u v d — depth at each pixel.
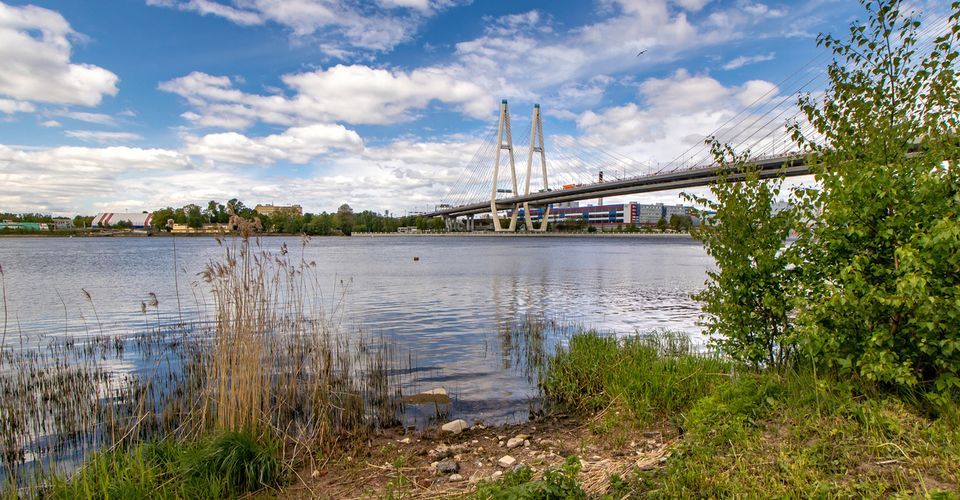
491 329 13.90
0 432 6.26
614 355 8.60
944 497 3.02
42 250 65.00
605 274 32.84
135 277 28.56
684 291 23.39
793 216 6.02
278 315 9.15
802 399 5.05
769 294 5.98
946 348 4.31
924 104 5.46
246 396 5.87
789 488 3.53
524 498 3.60
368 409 7.33
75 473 4.84
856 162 5.68
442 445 6.03
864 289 4.83
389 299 20.41
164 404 7.35
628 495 3.89
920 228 4.80
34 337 12.73
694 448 4.40
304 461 5.54
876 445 3.96
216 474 4.87
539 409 7.45
